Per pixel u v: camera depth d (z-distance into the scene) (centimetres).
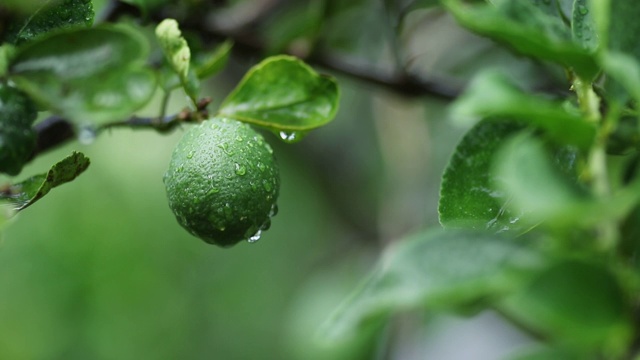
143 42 87
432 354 114
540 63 93
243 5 109
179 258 198
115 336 187
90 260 186
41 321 181
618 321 73
